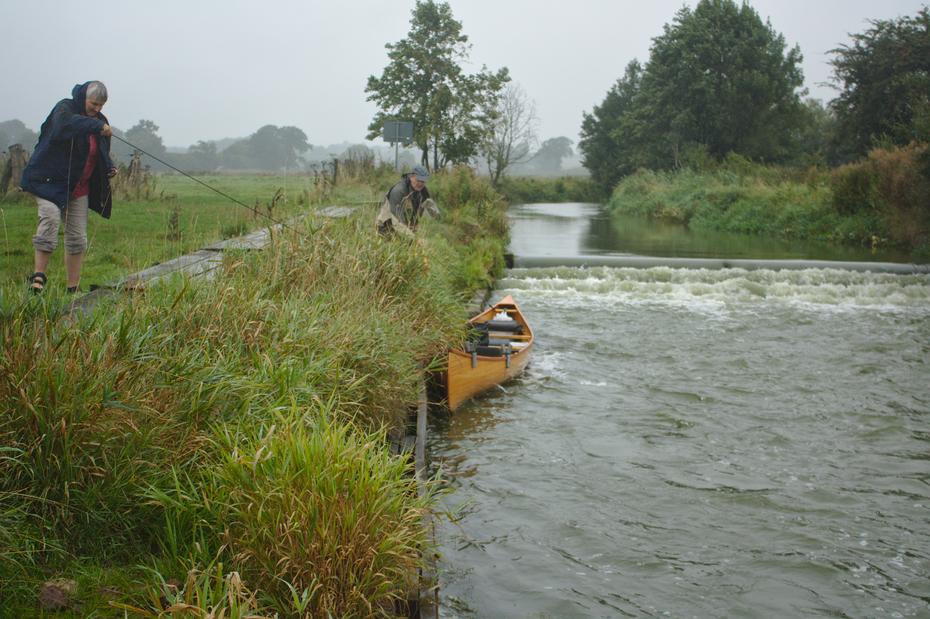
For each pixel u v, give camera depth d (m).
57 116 7.49
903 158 27.66
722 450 8.64
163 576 4.21
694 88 53.78
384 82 43.75
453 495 7.32
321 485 4.36
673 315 15.84
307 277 8.29
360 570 4.34
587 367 11.81
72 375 4.58
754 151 54.53
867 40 42.25
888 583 6.07
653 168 60.09
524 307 16.52
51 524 4.29
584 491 7.53
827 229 29.84
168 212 16.39
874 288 18.20
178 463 4.76
